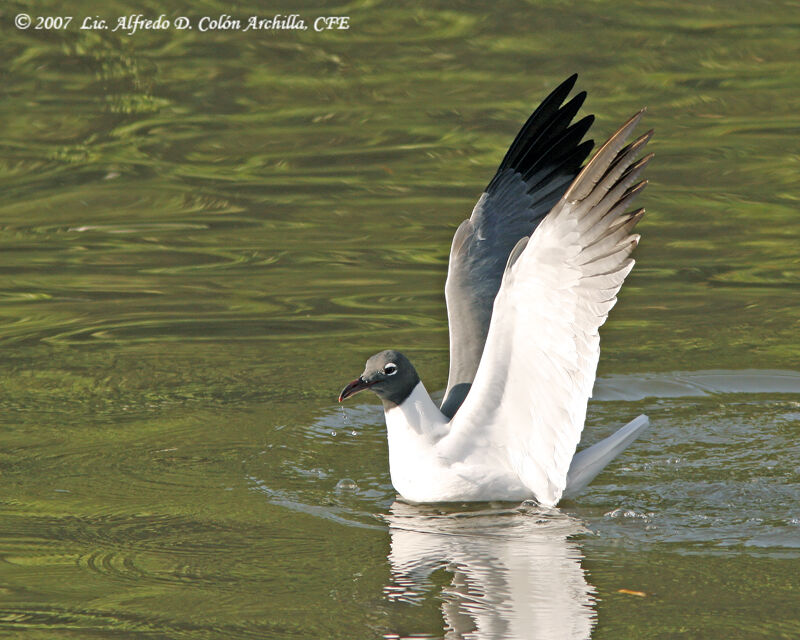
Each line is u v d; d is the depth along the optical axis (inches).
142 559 366.3
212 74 933.2
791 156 792.3
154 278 637.9
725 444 462.3
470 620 325.1
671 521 395.9
